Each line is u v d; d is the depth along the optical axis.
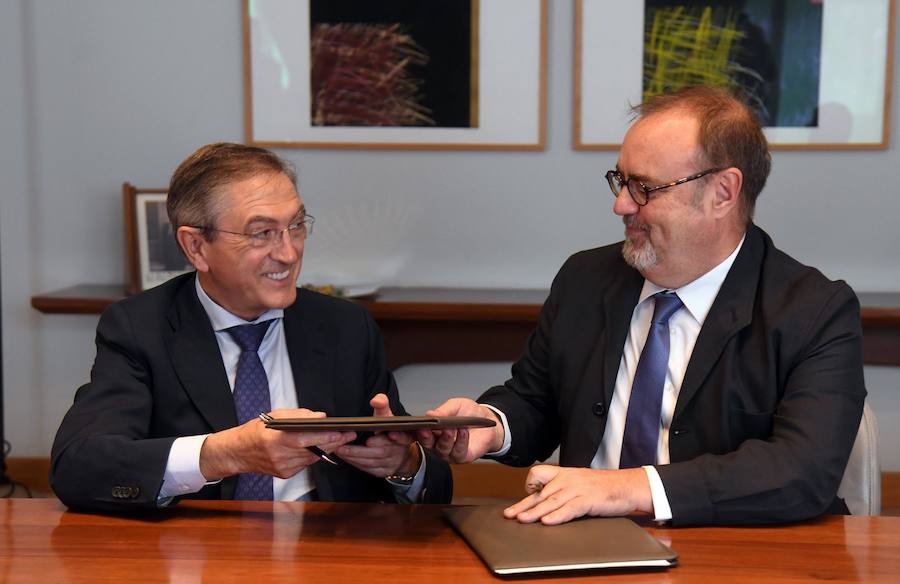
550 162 3.84
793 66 3.70
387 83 3.81
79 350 4.02
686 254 1.85
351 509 1.62
